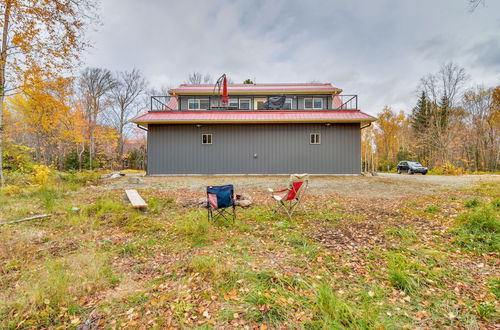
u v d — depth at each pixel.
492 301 2.03
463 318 1.83
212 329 1.75
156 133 13.03
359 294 2.16
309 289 2.24
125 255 3.20
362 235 3.74
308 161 13.04
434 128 28.08
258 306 2.01
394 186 8.80
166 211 5.48
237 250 3.26
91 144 25.89
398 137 36.84
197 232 3.91
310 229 4.08
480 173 18.55
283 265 2.79
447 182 9.78
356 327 1.68
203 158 13.10
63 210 5.26
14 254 3.14
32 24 9.03
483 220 3.70
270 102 14.12
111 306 2.06
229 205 4.45
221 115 12.95
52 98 10.70
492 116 24.31
